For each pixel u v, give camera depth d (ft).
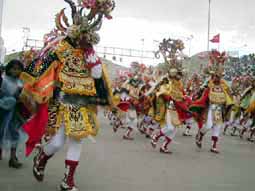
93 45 19.52
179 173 26.05
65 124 19.15
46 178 22.25
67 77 19.16
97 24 19.65
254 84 52.47
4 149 26.23
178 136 50.88
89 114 19.94
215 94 36.91
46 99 19.20
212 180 24.49
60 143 19.85
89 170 25.36
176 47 37.45
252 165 30.81
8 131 24.02
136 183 22.44
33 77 19.63
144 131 48.67
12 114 23.91
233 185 23.44
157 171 26.30
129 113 44.83
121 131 53.16
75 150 19.62
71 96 19.36
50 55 19.54
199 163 30.50
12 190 19.61
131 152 34.22
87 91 19.31
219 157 34.24
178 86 35.99
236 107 53.93
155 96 36.06
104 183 22.03
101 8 19.36
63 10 20.52
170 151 36.14
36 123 20.18
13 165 24.44
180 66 36.32
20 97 20.48
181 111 35.47
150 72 49.57
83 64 19.48
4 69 25.81
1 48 59.82
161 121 35.27
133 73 50.83
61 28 20.49
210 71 37.88
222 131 61.87
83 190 20.31
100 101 20.51
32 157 27.86
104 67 20.44
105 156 31.27
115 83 65.62
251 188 22.88
